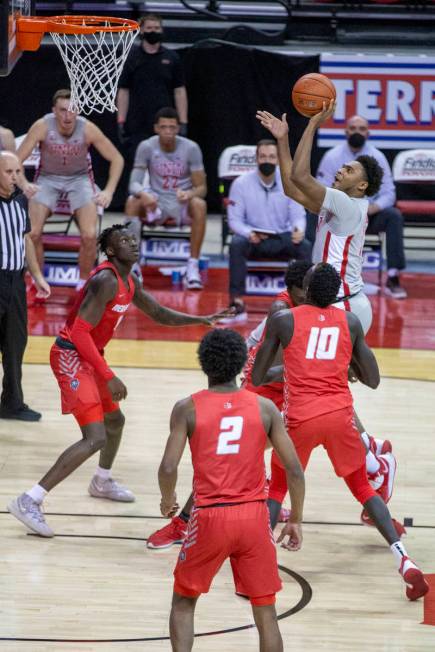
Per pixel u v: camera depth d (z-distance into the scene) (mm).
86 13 34031
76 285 24984
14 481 14297
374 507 11359
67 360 12859
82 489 14242
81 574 11656
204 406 9047
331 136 31641
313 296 11352
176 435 9031
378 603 11141
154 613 10773
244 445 8961
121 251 12523
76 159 23750
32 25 13000
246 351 9219
